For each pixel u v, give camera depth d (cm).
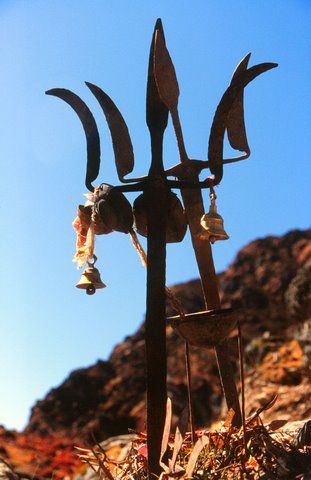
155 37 93
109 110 95
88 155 94
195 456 79
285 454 84
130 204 92
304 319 288
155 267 86
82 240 97
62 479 207
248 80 88
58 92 94
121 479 89
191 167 101
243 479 81
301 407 214
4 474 113
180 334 84
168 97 91
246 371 302
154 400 83
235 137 101
